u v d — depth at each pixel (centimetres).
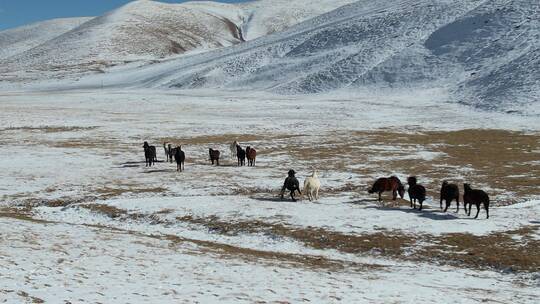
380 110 6850
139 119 6078
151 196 2653
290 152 4084
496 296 1243
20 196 2642
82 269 1239
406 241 1783
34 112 6525
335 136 4884
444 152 4031
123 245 1606
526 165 3438
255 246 1827
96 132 5100
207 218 2130
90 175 3188
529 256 1599
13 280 1077
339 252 1741
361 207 2284
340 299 1102
